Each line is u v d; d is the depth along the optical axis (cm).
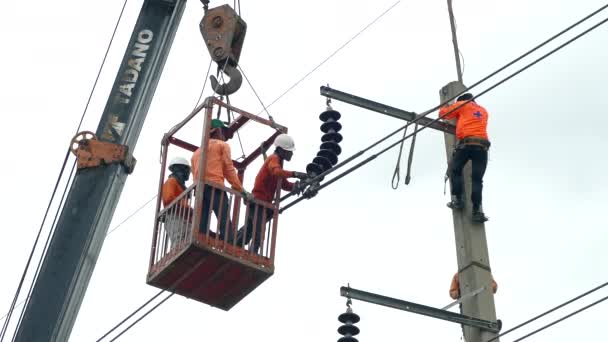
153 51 2211
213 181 2230
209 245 2186
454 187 2228
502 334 1923
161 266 2233
